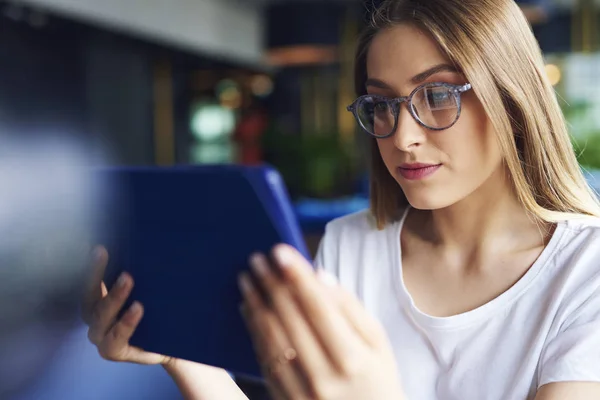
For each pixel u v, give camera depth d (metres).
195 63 6.93
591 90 6.98
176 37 5.94
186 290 0.60
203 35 6.40
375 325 0.52
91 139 5.34
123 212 0.62
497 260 0.85
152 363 0.75
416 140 0.78
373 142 0.99
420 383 0.85
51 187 0.71
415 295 0.91
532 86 0.83
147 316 0.64
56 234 0.71
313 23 5.58
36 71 4.68
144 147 6.23
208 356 0.60
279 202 0.52
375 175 0.99
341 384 0.50
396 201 1.00
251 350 0.56
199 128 7.40
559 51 6.92
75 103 5.13
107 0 4.93
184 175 0.56
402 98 0.78
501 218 0.85
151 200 0.60
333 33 5.63
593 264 0.77
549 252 0.81
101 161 5.48
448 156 0.78
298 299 0.49
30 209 0.85
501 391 0.79
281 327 0.50
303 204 5.24
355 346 0.49
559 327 0.75
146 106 6.25
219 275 0.56
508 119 0.81
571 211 0.88
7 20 4.32
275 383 0.52
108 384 1.60
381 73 0.80
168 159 6.66
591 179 1.13
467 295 0.86
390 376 0.51
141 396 1.55
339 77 7.75
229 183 0.54
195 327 0.60
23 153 4.48
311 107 7.98
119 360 0.71
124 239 0.63
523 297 0.80
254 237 0.53
